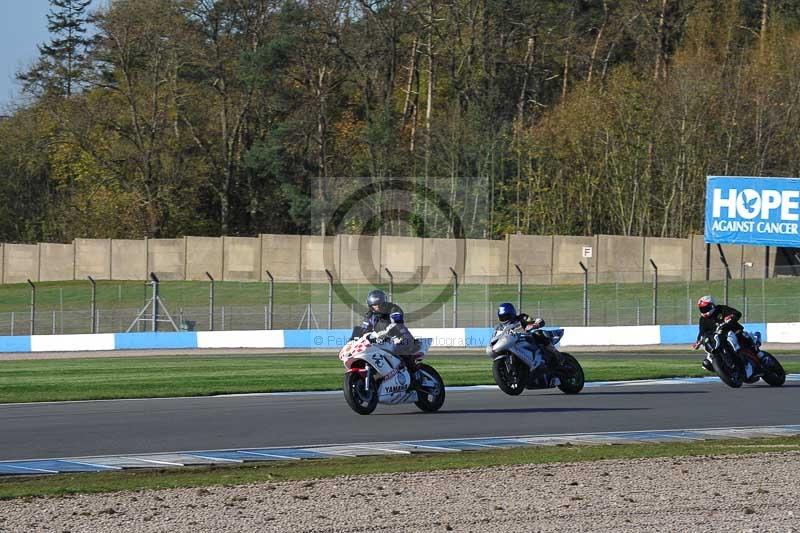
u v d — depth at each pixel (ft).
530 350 228.02
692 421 191.21
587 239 599.57
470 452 156.35
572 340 452.76
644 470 139.33
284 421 190.08
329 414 200.34
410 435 173.17
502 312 229.66
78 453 154.81
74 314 595.47
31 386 260.21
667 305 485.97
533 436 172.14
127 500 119.65
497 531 105.09
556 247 597.52
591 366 313.53
